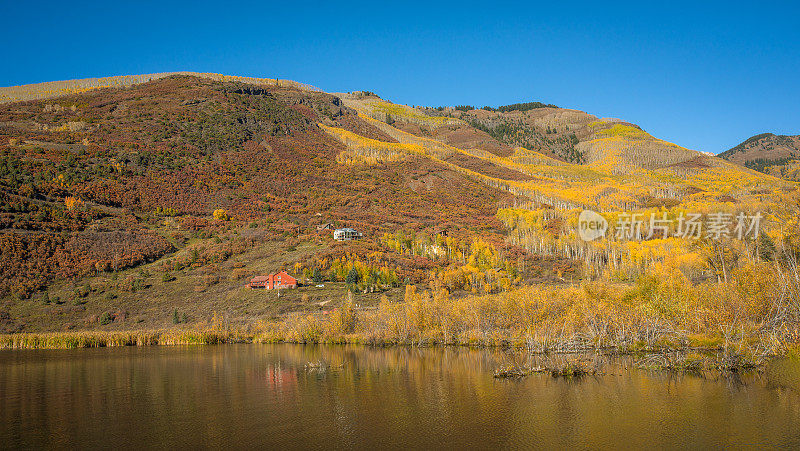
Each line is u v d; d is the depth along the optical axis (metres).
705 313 54.38
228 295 100.06
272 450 25.23
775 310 48.62
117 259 111.81
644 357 47.41
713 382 37.03
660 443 24.81
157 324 87.81
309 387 40.62
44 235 111.69
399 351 64.62
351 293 98.69
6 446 26.34
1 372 49.75
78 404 35.41
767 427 26.56
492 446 25.20
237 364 53.84
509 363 50.00
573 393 35.56
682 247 110.94
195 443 26.52
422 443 25.94
